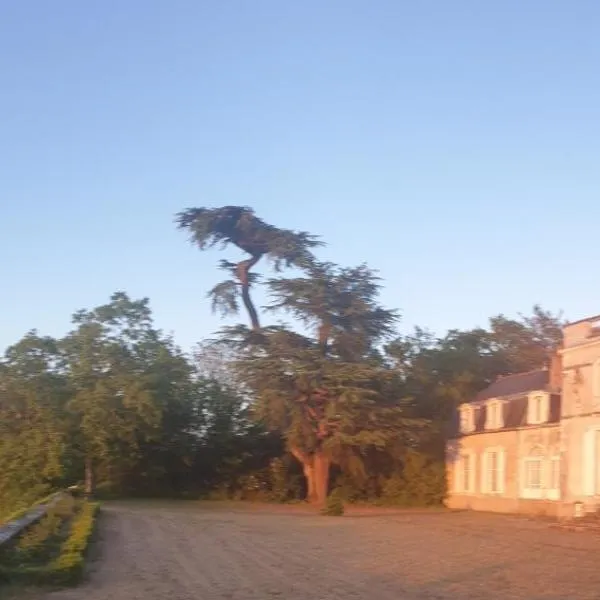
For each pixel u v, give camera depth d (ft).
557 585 62.39
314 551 83.46
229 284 189.67
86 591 55.26
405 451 177.68
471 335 212.02
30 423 173.68
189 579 61.26
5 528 76.48
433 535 104.94
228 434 201.05
